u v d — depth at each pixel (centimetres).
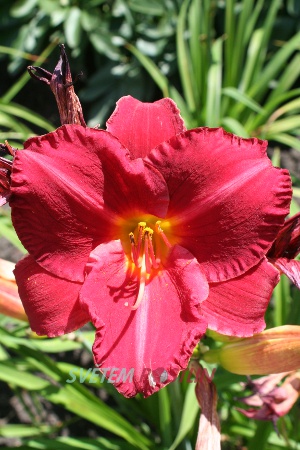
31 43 94
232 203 39
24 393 76
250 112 85
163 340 39
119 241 42
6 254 84
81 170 39
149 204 40
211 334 45
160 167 39
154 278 41
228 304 40
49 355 78
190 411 52
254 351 43
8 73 101
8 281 46
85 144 38
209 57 80
